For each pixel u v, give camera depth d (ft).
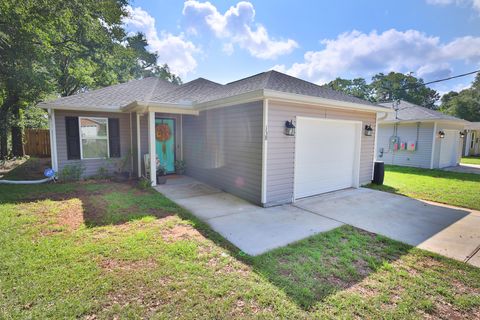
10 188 22.22
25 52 28.17
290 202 19.61
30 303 7.23
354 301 7.70
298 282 8.67
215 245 11.44
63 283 8.17
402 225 14.79
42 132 45.83
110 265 9.39
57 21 26.71
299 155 20.13
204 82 34.60
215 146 23.66
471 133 68.08
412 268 9.87
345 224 14.82
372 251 11.28
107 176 28.19
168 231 12.95
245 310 7.22
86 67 46.19
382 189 24.88
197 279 8.65
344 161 24.48
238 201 19.48
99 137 28.09
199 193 21.89
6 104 37.29
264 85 18.85
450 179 30.78
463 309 7.50
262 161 17.84
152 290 7.98
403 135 44.19
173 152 31.12
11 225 13.17
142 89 33.32
